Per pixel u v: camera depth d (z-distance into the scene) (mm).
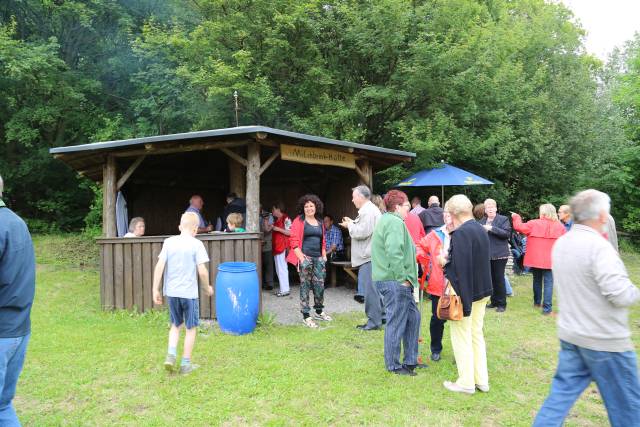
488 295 3947
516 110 13352
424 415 3623
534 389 4176
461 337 4012
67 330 5840
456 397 3930
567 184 15102
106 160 7363
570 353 2834
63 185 16953
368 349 5172
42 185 16781
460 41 11992
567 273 2820
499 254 6961
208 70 12273
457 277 3805
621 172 16406
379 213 6086
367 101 12484
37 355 4875
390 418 3559
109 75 16359
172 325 4406
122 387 4094
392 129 12367
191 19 14117
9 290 2639
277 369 4508
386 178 12664
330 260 9164
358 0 12977
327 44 12852
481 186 13398
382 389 4066
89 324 6152
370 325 5949
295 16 11891
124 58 15773
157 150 7148
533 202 14945
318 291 6387
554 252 2971
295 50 12750
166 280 4402
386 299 4473
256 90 11828
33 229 15992
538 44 15828
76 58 16438
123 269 6809
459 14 12742
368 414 3615
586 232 2818
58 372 4414
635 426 2646
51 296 8023
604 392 2709
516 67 13016
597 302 2693
